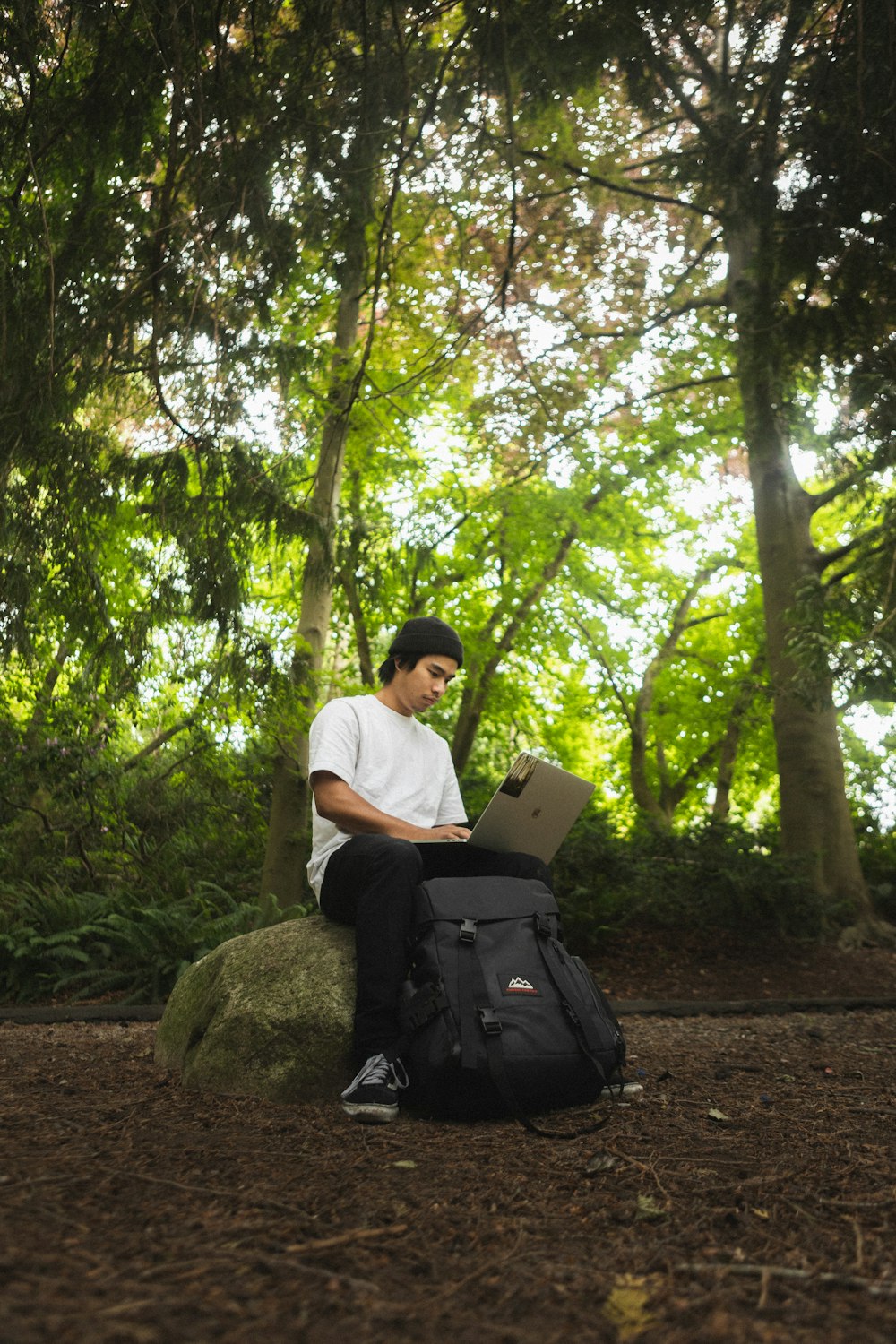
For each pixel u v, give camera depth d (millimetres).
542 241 11969
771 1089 3723
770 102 6711
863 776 13875
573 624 17828
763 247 7246
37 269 6270
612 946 9875
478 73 6145
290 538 7570
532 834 3664
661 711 19719
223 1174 2246
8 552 6789
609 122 11070
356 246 8336
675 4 6449
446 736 18688
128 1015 6133
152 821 9938
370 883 3297
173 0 5020
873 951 9969
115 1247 1661
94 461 6918
